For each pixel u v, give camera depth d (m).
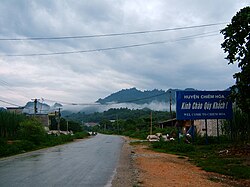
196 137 35.59
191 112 31.34
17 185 12.02
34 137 45.50
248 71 22.12
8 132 45.91
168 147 32.56
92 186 11.70
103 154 28.03
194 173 15.73
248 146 25.28
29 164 20.36
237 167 17.09
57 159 23.67
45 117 91.00
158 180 13.27
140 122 102.81
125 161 21.47
